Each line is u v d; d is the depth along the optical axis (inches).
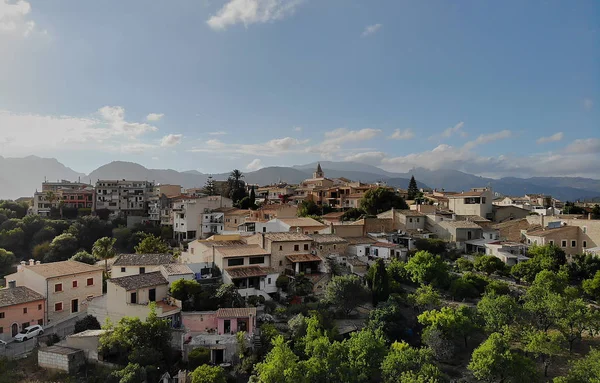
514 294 2444.6
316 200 5679.1
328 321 2112.5
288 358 1489.9
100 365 1790.1
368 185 6245.1
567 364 1843.0
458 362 1879.9
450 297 2498.8
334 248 2977.4
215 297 2138.3
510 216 4338.1
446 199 5083.7
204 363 1738.4
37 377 1733.5
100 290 2642.7
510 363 1553.9
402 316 2096.5
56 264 2583.7
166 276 2262.6
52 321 2345.0
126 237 4692.4
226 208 4785.9
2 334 2101.4
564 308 1931.6
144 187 6048.2
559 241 3034.0
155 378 1696.6
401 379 1435.8
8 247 4269.2
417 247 3287.4
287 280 2534.5
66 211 5433.1
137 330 1803.6
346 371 1505.9
